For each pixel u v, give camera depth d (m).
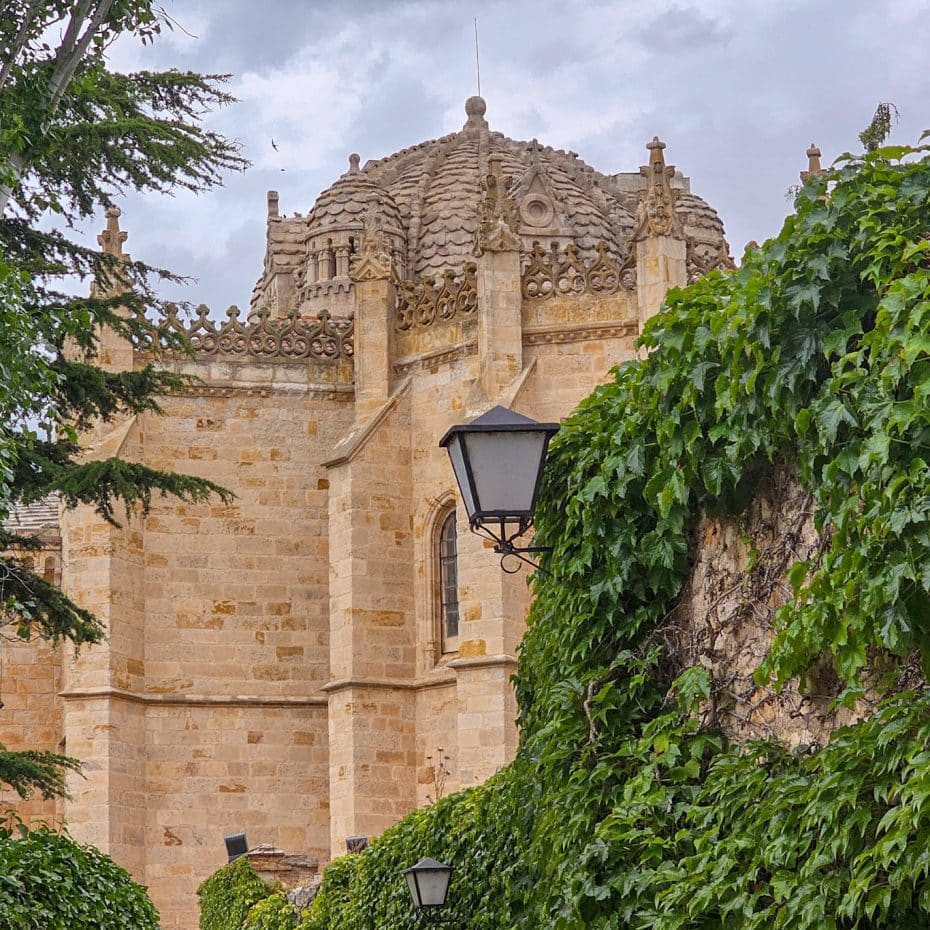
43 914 23.75
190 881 58.44
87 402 38.03
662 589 18.44
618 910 17.53
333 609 58.16
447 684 56.94
